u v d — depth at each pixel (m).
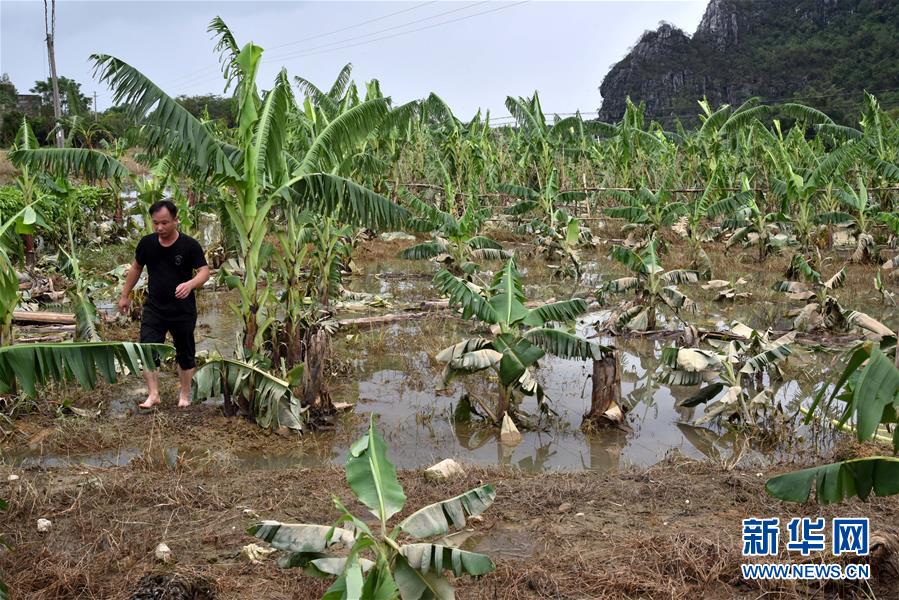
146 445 6.74
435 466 5.95
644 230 20.08
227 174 7.23
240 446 6.81
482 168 22.89
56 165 7.86
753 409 7.45
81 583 4.29
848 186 18.39
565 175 24.95
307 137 11.20
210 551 4.74
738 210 18.36
